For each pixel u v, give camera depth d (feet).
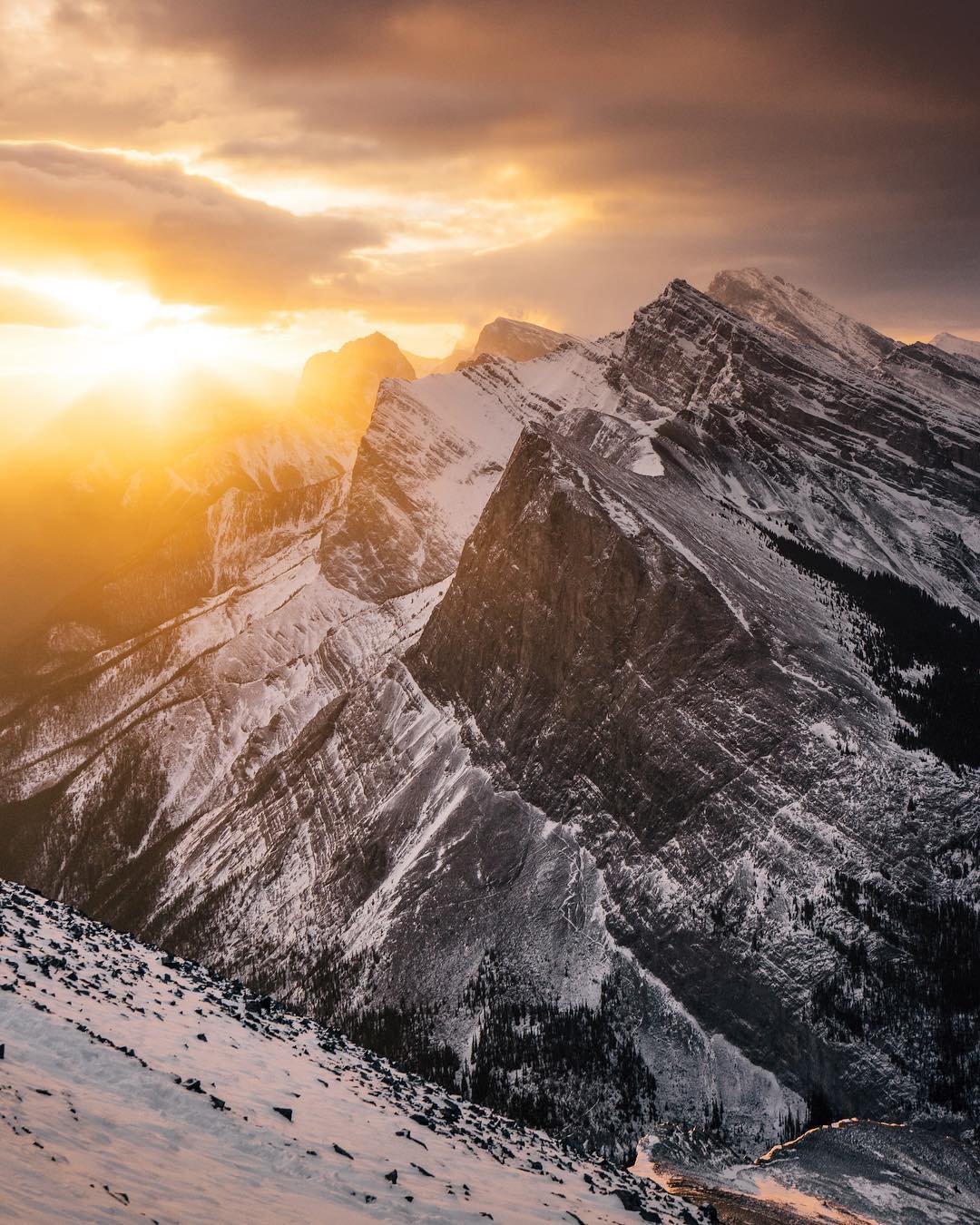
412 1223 115.85
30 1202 84.58
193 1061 139.23
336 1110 144.77
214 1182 105.40
